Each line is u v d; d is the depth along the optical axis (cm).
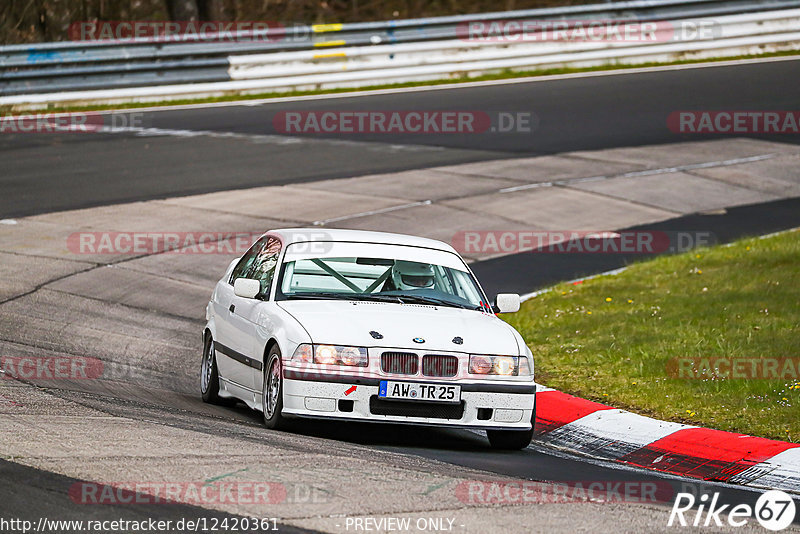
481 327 2570
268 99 8612
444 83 9125
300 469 1953
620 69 9519
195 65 8594
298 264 2752
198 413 2617
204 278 4469
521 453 2517
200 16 11638
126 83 8388
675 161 6788
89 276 4331
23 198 5606
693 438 2555
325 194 5888
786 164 6781
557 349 3512
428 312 2617
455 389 2412
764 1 10006
